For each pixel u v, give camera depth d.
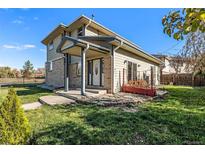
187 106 7.04
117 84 10.68
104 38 9.79
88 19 11.53
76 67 13.58
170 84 21.06
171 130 4.13
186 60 6.28
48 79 18.38
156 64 19.75
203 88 15.41
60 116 5.36
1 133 2.85
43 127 4.29
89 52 10.27
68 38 9.04
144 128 4.20
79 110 6.14
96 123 4.56
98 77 11.70
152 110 6.21
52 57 17.47
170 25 2.35
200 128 4.27
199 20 1.79
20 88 16.48
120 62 11.14
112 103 7.06
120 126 4.34
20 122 3.05
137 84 11.12
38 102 8.34
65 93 9.52
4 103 2.98
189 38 5.17
